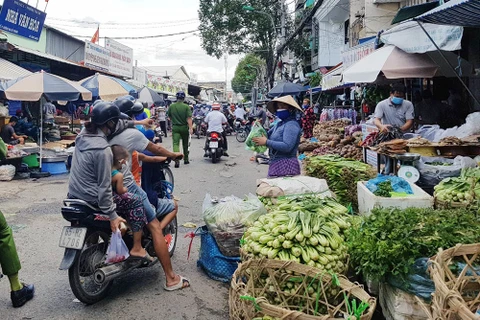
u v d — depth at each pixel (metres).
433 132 7.07
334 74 13.75
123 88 14.91
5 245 3.82
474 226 3.33
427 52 7.97
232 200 4.59
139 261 4.23
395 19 9.61
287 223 3.59
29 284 4.15
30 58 16.95
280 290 3.19
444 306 2.18
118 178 3.92
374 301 2.83
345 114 15.73
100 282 3.92
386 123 7.20
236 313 2.91
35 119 14.39
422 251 3.08
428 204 4.42
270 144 5.43
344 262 3.51
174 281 4.29
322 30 26.97
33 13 15.43
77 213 3.75
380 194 4.55
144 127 6.27
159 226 4.28
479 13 5.58
